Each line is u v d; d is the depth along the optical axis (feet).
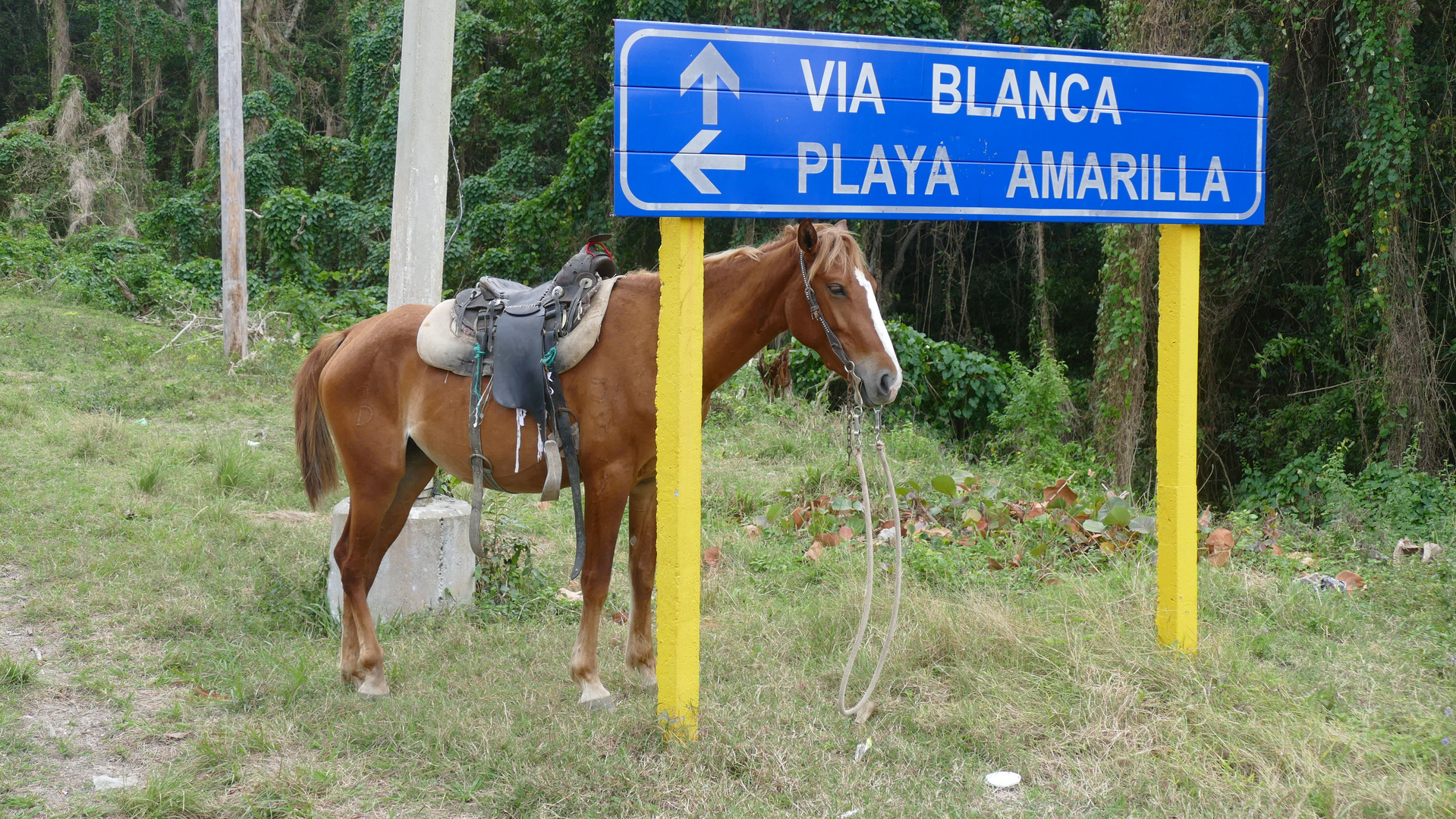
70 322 47.52
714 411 35.35
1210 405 41.88
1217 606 15.96
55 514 19.85
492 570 16.97
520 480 12.73
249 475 23.88
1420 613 15.84
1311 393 39.81
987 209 12.02
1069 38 53.21
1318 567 19.06
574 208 61.82
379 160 77.41
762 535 21.01
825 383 39.52
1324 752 10.96
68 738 11.44
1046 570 18.13
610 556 12.44
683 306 10.83
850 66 11.32
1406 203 31.22
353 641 13.33
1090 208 12.45
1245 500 36.55
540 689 12.91
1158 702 12.03
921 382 42.75
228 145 42.65
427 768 10.93
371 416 13.06
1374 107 30.35
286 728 11.75
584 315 12.31
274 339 46.47
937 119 11.73
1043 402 35.47
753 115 10.96
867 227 57.72
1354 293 35.42
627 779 10.50
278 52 93.56
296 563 17.75
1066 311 58.23
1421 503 25.11
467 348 12.58
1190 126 12.74
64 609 15.21
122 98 96.17
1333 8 33.68
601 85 68.39
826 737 11.57
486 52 74.59
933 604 14.89
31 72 105.81
